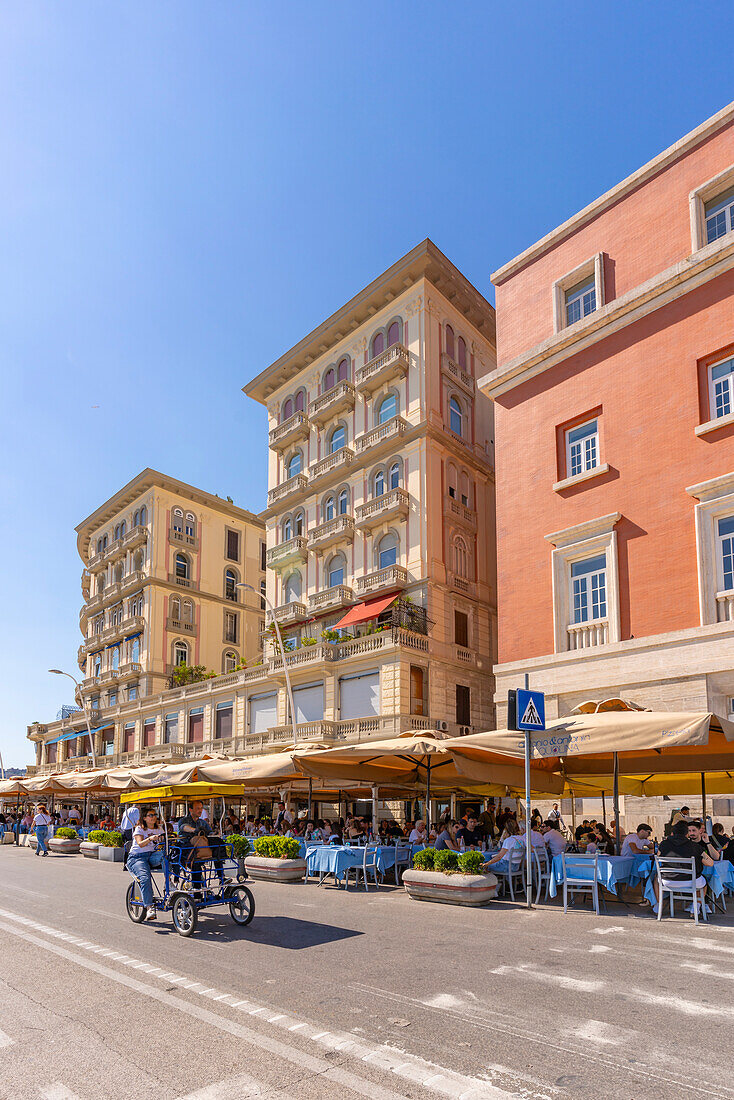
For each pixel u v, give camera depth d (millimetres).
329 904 12797
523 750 12992
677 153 20672
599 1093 4730
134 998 6902
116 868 21797
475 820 16000
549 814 20766
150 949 9133
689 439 18922
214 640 55344
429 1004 6539
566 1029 5863
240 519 59750
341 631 35781
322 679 34656
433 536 33125
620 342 21047
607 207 22453
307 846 17531
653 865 11453
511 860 13094
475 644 34594
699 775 17156
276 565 40844
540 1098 4680
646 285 20203
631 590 19469
